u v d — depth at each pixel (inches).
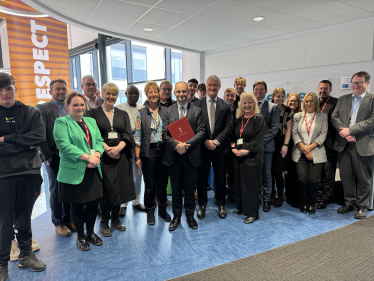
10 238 69.9
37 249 84.7
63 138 76.3
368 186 107.3
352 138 104.7
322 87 124.0
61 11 145.8
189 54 257.1
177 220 100.7
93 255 81.4
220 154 105.7
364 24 149.9
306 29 172.6
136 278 69.6
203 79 249.3
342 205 123.8
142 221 107.7
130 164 96.9
